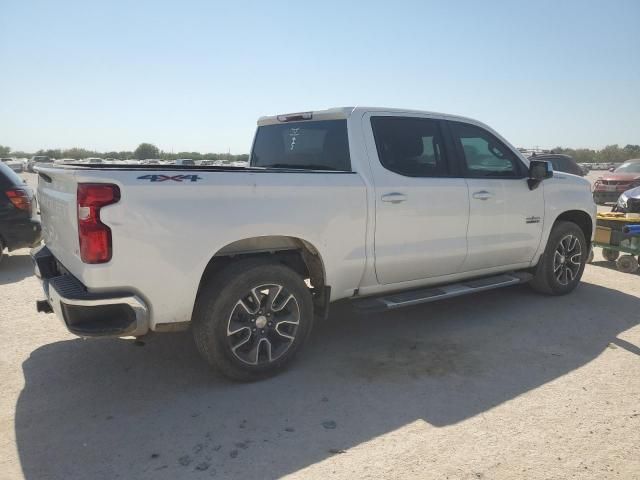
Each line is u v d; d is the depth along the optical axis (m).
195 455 2.94
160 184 3.31
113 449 3.00
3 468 2.81
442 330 5.02
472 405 3.54
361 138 4.43
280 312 3.97
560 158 16.05
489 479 2.74
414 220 4.57
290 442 3.08
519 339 4.79
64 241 3.61
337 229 4.09
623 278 7.29
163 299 3.39
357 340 4.75
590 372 4.07
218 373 3.80
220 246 3.54
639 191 10.16
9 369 4.09
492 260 5.35
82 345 4.58
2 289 6.48
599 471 2.81
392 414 3.41
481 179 5.16
